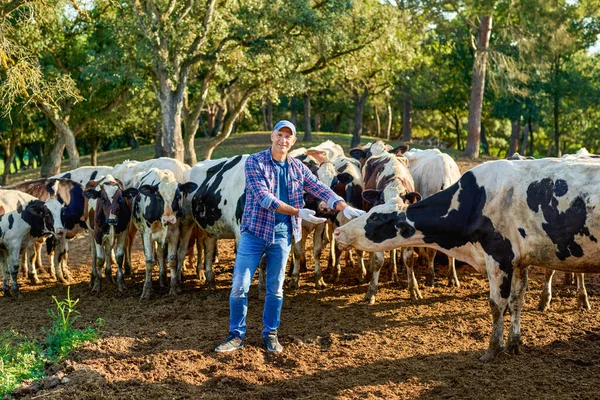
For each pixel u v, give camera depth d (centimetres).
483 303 827
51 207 1036
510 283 617
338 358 641
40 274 1195
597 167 571
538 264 610
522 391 545
